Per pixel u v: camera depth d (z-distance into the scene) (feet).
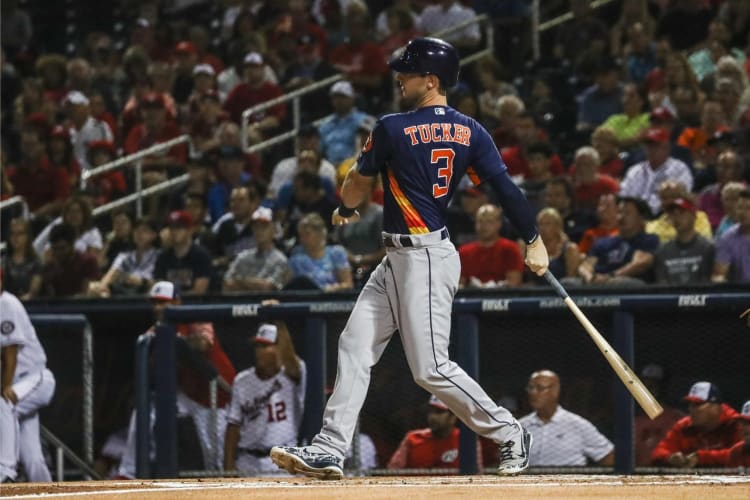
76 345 116.67
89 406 114.73
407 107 171.83
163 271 130.41
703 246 116.37
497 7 190.60
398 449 104.88
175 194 161.38
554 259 121.49
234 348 110.63
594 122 161.89
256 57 180.55
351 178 71.36
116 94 203.00
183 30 214.48
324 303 104.99
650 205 136.36
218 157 157.58
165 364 108.47
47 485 74.28
